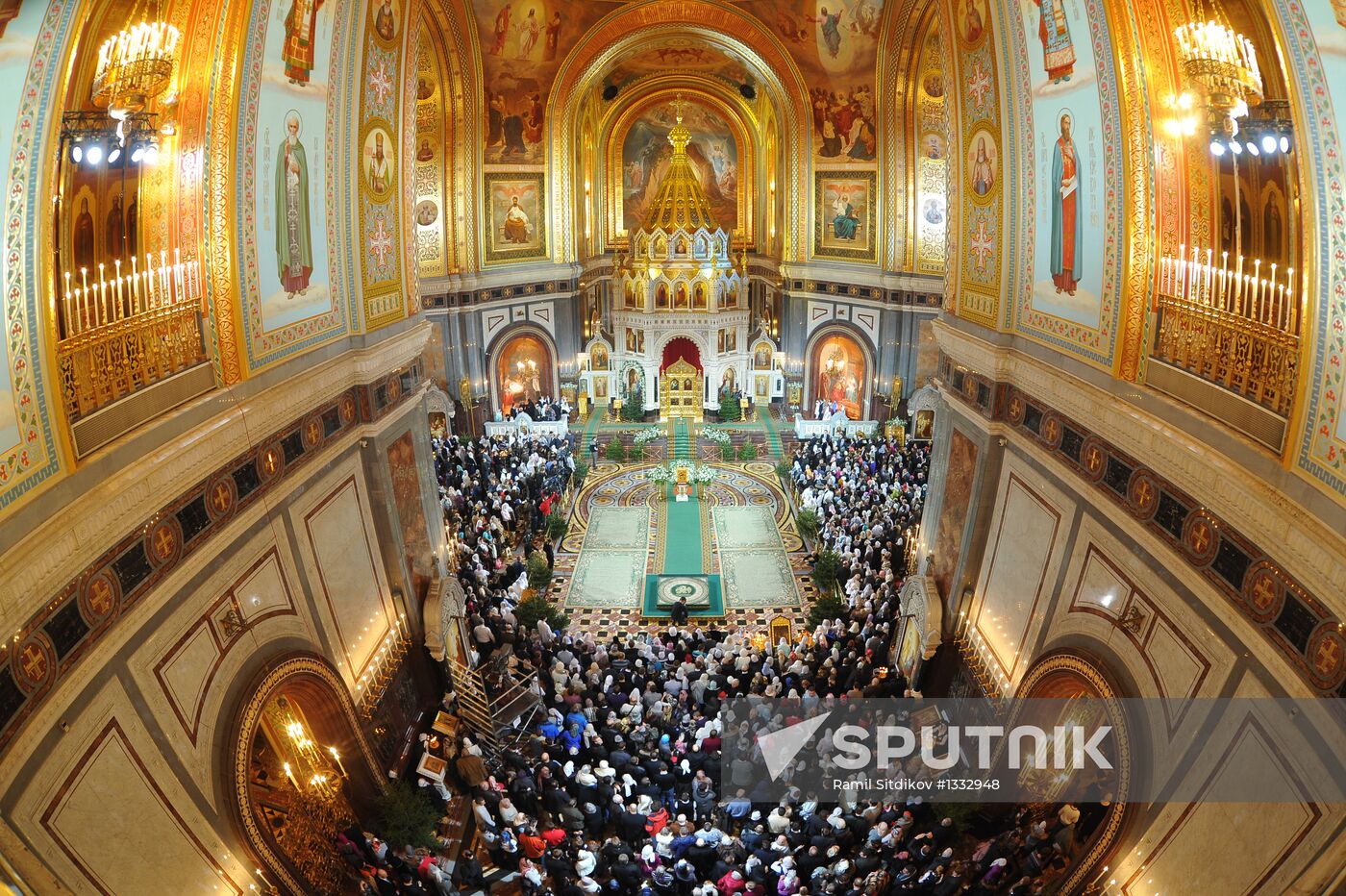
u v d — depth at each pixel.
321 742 15.10
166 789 10.76
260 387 13.59
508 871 14.59
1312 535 8.75
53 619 9.15
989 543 17.50
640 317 41.34
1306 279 8.98
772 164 43.06
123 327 10.80
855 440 34.19
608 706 18.98
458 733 17.81
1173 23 11.53
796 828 14.83
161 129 11.79
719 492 33.34
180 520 11.55
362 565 17.08
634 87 42.91
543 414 38.50
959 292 19.19
